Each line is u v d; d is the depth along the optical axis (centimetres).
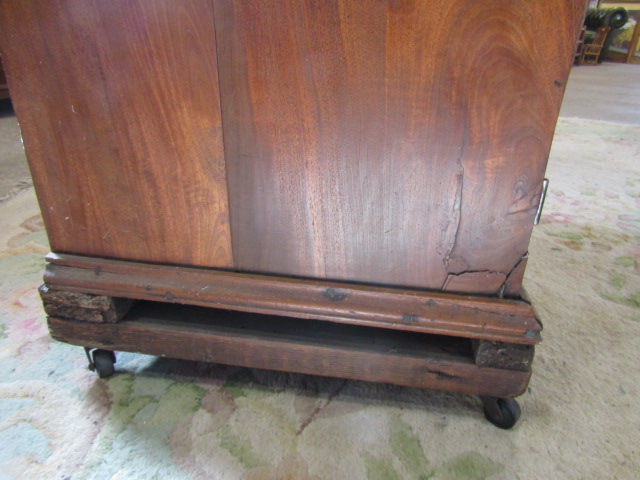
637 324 85
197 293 59
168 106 52
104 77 51
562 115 292
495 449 59
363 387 69
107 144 55
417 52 45
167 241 60
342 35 45
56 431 60
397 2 43
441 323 55
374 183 52
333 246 56
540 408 66
